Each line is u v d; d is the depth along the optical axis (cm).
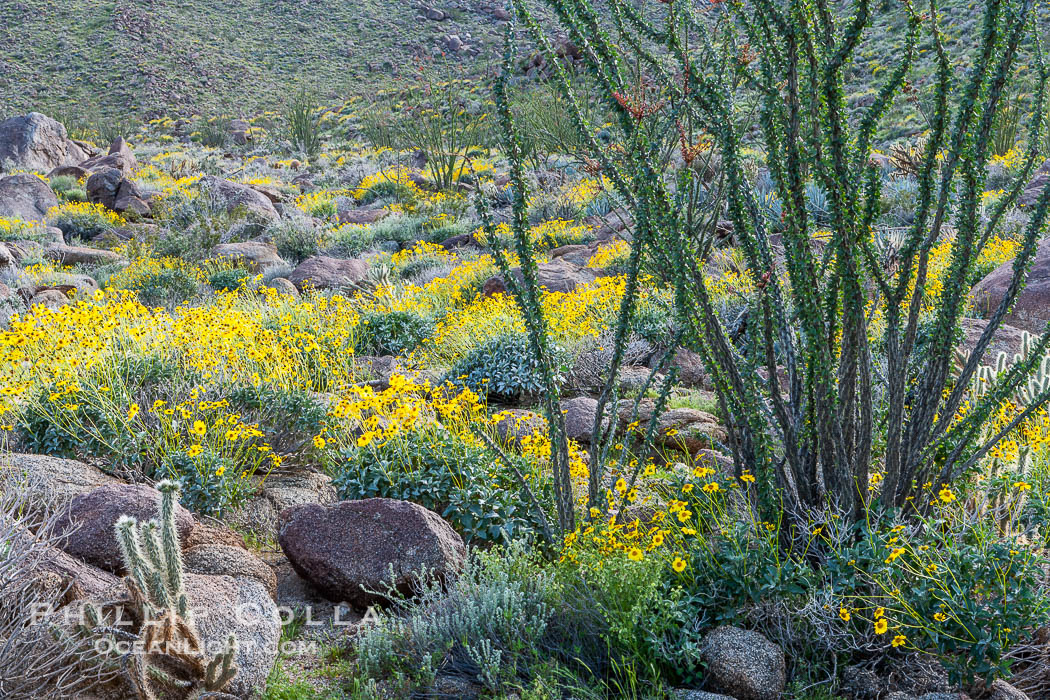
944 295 338
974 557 315
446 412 505
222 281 1489
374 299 1148
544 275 1182
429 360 905
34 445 539
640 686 321
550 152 1972
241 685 311
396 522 409
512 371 752
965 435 360
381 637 348
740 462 389
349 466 494
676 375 430
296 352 736
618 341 404
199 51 7106
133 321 734
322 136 4575
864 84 2473
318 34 7450
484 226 395
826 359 333
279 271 1575
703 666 321
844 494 346
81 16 7488
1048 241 936
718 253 1077
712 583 343
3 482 440
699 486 405
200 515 487
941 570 316
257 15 7694
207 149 4494
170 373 616
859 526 340
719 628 331
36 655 285
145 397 578
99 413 548
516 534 439
